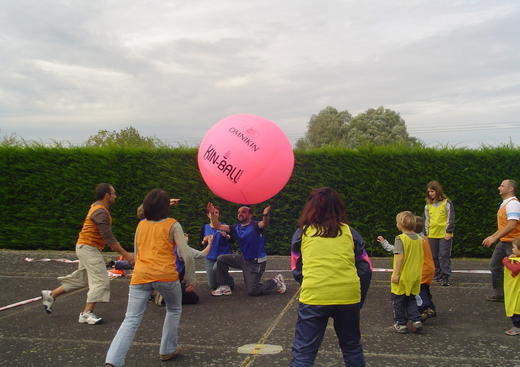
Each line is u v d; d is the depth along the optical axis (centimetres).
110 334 489
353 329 312
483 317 539
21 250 1121
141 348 441
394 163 1011
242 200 562
